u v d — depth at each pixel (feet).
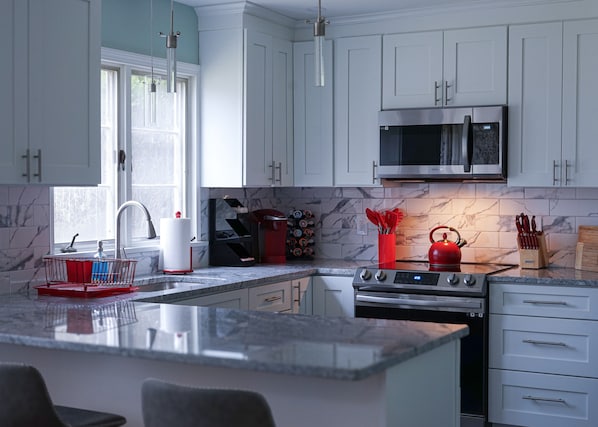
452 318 15.71
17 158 11.75
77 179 12.78
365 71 18.07
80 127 12.84
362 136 18.15
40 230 13.73
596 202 17.13
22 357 10.30
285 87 18.58
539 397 15.37
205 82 17.66
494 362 15.67
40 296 12.80
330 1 16.79
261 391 8.87
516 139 16.75
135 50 15.89
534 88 16.58
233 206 18.29
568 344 15.15
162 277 15.85
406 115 17.40
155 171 16.84
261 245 18.85
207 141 17.67
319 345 8.50
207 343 8.64
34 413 8.25
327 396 8.49
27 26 11.89
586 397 15.03
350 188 19.47
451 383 9.86
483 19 16.96
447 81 17.26
